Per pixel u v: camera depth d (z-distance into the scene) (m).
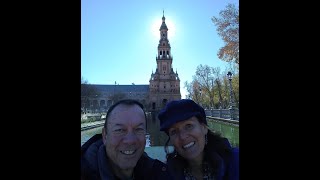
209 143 0.71
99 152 0.68
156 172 0.69
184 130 0.70
